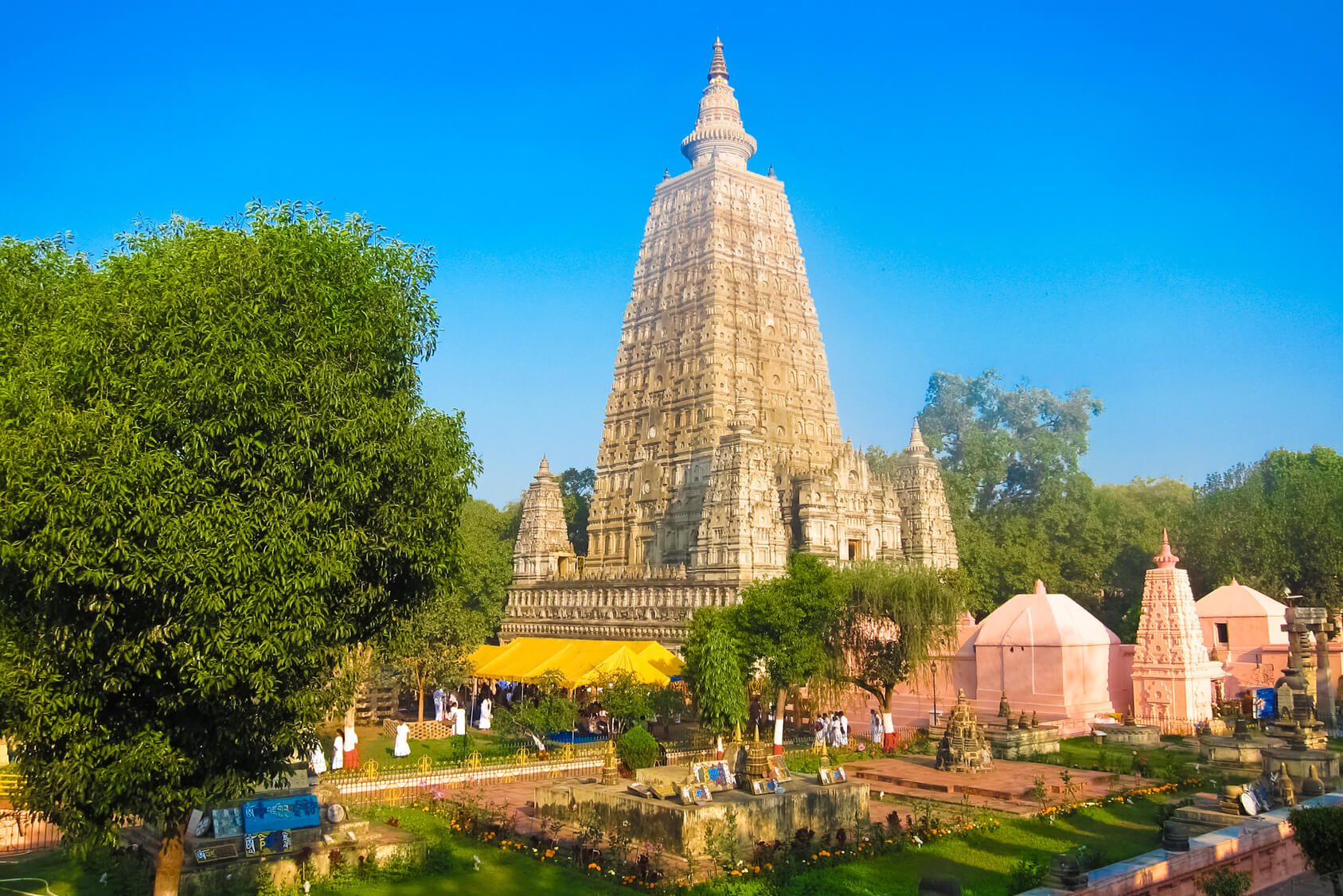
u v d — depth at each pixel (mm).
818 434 101125
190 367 19688
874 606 57250
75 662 19656
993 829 33375
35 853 29797
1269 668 67875
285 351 21297
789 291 103438
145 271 21047
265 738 22203
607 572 98000
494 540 106062
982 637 64250
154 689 20406
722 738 49375
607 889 26969
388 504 22969
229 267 20750
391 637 25375
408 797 40844
